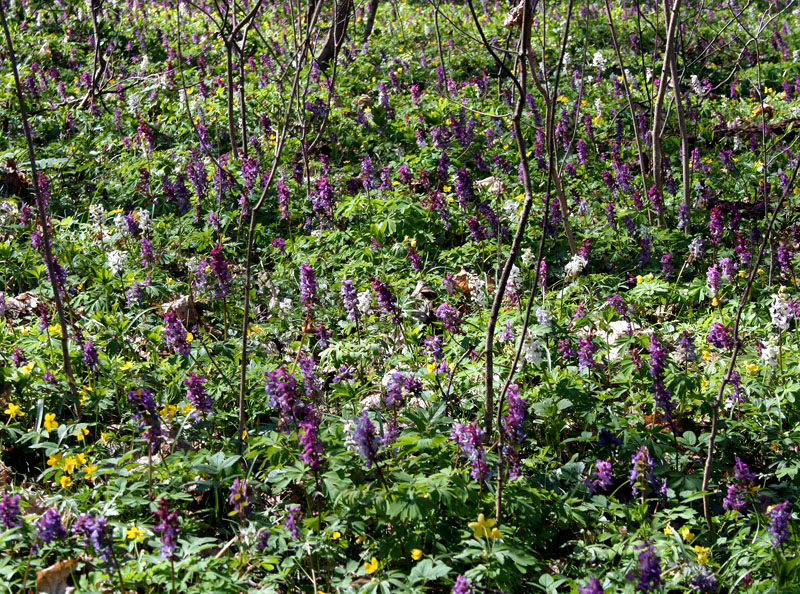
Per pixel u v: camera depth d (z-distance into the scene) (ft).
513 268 21.56
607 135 37.68
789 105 41.98
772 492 15.01
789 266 23.57
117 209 28.76
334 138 35.19
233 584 11.80
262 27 55.62
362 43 52.29
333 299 23.02
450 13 61.46
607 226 27.66
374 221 27.07
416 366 18.67
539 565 13.37
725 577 13.24
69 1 53.72
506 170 31.22
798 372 18.44
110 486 13.80
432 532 13.29
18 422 16.46
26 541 12.44
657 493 15.24
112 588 11.95
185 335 16.96
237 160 31.50
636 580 11.89
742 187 32.65
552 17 57.06
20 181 29.71
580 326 20.13
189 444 16.40
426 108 38.86
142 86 41.63
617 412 17.13
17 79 15.88
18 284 22.86
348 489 13.14
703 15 57.82
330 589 12.91
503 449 14.06
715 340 18.65
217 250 19.22
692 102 42.27
